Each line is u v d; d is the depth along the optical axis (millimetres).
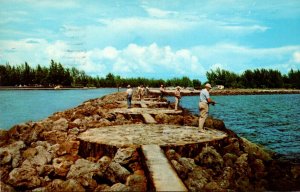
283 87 135125
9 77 135875
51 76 142625
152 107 31359
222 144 13539
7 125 28531
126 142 12508
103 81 175500
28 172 10227
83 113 24172
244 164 12203
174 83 147625
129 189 8281
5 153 11695
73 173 10445
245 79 134625
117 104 33938
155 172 8570
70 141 13305
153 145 11766
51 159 11883
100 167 10695
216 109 48250
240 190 10570
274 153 17359
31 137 14711
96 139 13242
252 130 26719
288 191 10664
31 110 42781
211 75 135625
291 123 31281
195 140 13008
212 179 10641
